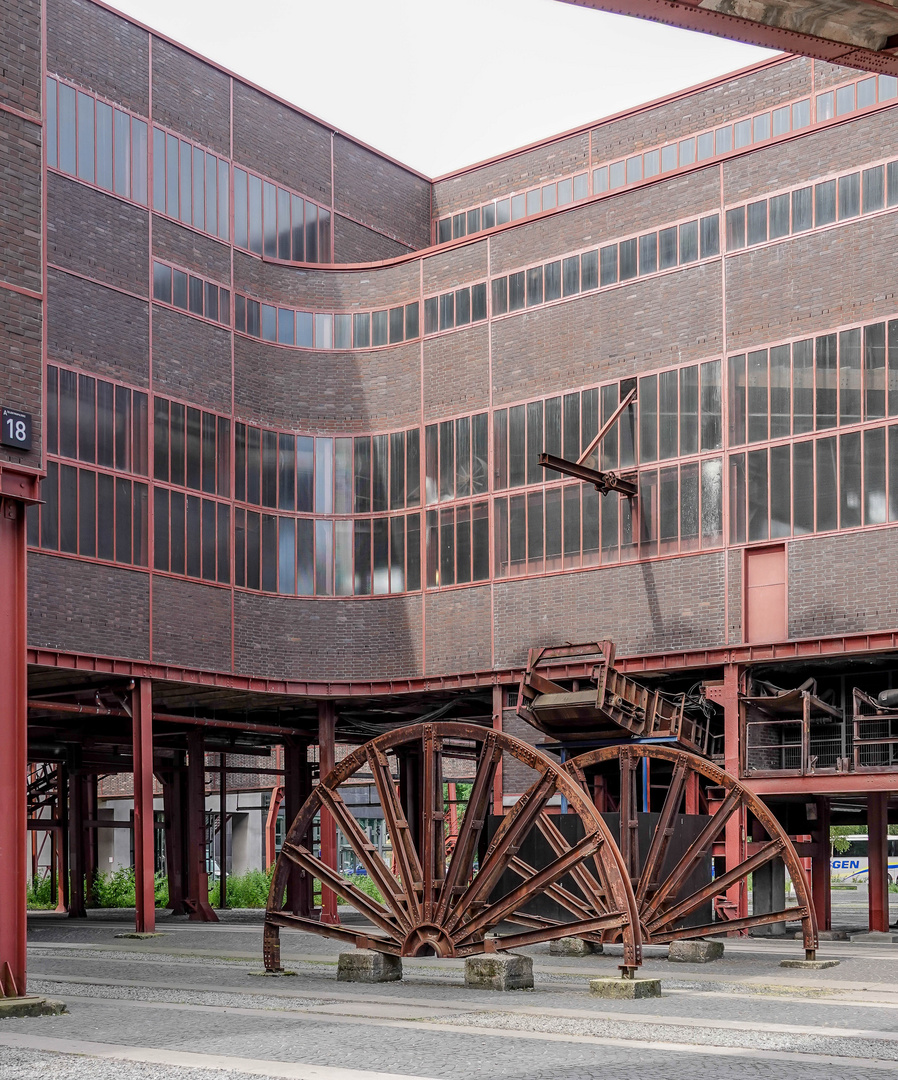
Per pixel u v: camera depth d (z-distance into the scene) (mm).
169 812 46594
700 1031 13453
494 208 49125
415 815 43625
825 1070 10945
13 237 17250
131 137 35344
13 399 16859
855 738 29375
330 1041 12859
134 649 33094
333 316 39750
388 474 38812
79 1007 16219
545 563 35438
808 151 32125
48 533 31219
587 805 17594
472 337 37781
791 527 31359
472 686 36250
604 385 35000
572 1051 12109
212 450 36312
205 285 36938
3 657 16266
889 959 23125
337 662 38188
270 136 41125
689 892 27234
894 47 11141
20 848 16062
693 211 33938
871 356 30594
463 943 18375
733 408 32625
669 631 33000
